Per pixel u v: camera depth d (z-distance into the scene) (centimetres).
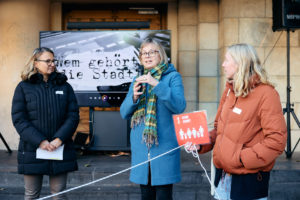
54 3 634
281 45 560
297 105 567
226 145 203
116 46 536
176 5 629
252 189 199
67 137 272
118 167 445
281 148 192
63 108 278
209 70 598
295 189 407
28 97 270
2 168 433
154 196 251
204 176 418
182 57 617
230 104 207
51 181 279
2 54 602
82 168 438
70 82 541
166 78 251
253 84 200
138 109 250
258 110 197
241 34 557
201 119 219
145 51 251
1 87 603
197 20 612
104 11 648
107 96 539
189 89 618
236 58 203
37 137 260
